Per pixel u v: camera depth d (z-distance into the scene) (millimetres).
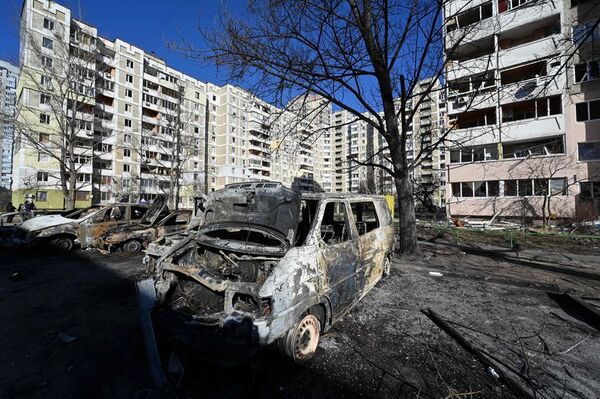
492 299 4750
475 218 19781
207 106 55406
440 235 12922
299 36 7434
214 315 2639
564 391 2465
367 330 3621
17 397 2395
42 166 30016
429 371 2783
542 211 16922
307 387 2541
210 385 2543
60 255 8188
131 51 41312
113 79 39094
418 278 5898
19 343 3336
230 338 2398
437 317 3922
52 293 5121
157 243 4055
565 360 2961
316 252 3133
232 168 56688
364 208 5555
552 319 3979
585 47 15688
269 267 3176
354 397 2420
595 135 16203
